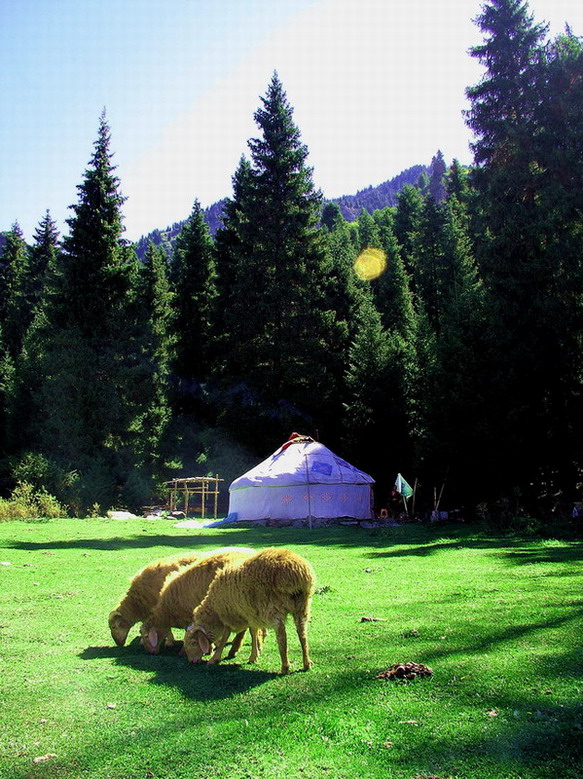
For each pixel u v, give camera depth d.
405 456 35.44
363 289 52.28
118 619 6.81
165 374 45.78
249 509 28.55
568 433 26.25
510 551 14.18
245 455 43.06
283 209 45.41
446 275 47.12
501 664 5.04
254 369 44.09
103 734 4.04
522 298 27.56
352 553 15.10
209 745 3.78
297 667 5.51
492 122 30.30
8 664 5.89
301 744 3.70
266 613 5.41
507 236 27.95
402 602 8.30
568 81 28.97
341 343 45.47
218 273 51.06
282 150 46.62
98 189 43.09
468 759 3.38
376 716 4.05
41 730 4.14
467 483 26.94
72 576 11.59
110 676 5.41
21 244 69.38
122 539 19.86
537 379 26.45
